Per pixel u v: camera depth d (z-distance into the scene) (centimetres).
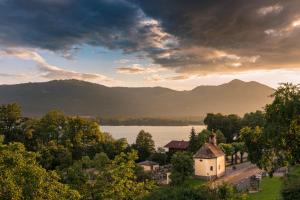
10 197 3325
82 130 13938
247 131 5919
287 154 5200
